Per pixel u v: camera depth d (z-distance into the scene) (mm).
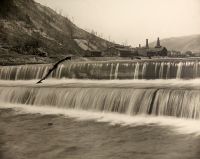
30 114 22672
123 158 13289
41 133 17422
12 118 21453
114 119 20172
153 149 14117
